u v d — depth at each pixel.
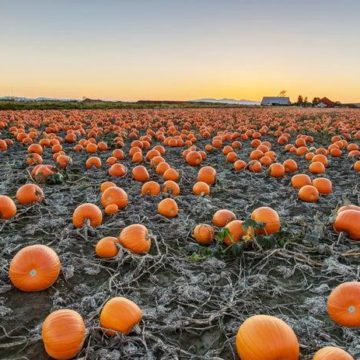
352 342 2.14
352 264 3.10
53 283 2.71
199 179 5.30
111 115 18.45
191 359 2.05
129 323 2.10
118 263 2.96
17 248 3.25
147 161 6.86
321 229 3.45
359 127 14.34
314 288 2.73
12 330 2.27
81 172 6.07
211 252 3.08
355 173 6.39
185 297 2.57
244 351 1.86
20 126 11.71
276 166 5.86
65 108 27.36
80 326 2.02
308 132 12.56
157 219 3.98
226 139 10.25
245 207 4.37
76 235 3.52
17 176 5.59
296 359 1.85
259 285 2.72
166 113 22.50
